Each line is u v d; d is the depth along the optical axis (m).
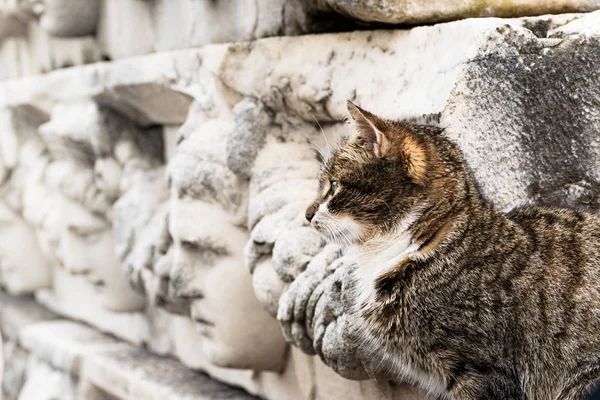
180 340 4.93
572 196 2.95
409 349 2.83
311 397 3.77
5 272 6.53
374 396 3.38
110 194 4.93
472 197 2.83
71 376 5.45
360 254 2.98
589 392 2.65
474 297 2.68
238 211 3.74
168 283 4.08
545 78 2.89
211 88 3.86
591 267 2.68
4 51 6.51
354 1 3.15
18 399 6.02
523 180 2.94
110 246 5.14
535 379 2.68
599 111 2.90
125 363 4.99
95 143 4.86
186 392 4.44
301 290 3.12
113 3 4.97
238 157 3.65
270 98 3.64
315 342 3.07
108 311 5.71
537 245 2.72
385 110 3.16
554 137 2.92
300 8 3.56
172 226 3.83
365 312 2.89
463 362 2.72
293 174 3.59
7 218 6.29
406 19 3.14
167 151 4.84
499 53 2.87
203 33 4.16
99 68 4.73
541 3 3.18
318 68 3.46
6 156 6.10
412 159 2.87
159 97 4.35
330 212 3.03
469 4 3.13
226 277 3.76
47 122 5.94
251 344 3.83
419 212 2.85
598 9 3.21
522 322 2.66
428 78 3.00
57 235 5.38
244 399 4.30
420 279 2.77
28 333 5.96
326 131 3.59
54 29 5.17
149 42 4.65
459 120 2.88
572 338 2.66
